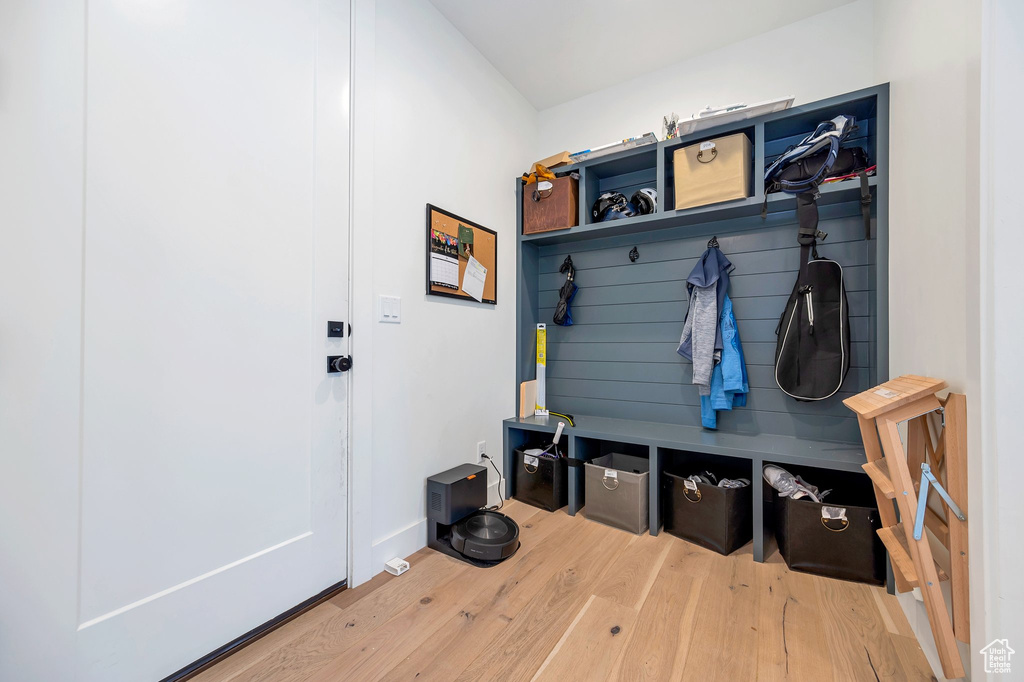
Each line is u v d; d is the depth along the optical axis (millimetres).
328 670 1197
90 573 1013
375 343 1737
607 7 2092
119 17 1062
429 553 1906
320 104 1544
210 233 1238
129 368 1078
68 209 983
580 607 1489
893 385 1318
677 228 2508
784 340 2066
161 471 1135
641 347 2627
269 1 1396
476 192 2381
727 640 1317
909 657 1235
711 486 1918
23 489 923
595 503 2230
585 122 2848
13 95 912
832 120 1898
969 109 1032
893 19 1722
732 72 2363
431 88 2059
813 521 1706
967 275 1037
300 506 1473
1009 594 930
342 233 1615
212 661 1220
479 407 2398
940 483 1148
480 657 1249
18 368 918
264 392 1372
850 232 2045
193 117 1199
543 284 2984
